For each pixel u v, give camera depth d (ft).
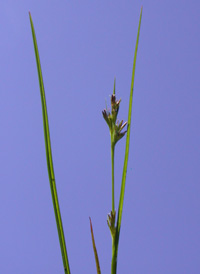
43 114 0.97
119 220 0.98
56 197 0.97
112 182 0.98
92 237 0.98
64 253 0.96
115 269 0.97
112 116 1.00
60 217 0.96
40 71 0.97
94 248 0.97
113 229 0.97
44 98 0.97
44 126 0.97
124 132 1.00
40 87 0.97
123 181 0.98
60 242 0.96
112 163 0.99
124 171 0.99
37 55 0.97
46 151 0.97
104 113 1.01
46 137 0.97
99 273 0.97
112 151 0.99
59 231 0.96
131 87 0.99
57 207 0.97
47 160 0.97
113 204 0.98
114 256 0.97
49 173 0.97
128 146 0.99
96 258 0.97
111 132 1.00
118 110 1.01
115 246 0.97
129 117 1.00
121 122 1.00
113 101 1.01
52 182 0.97
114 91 1.02
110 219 0.97
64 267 0.96
